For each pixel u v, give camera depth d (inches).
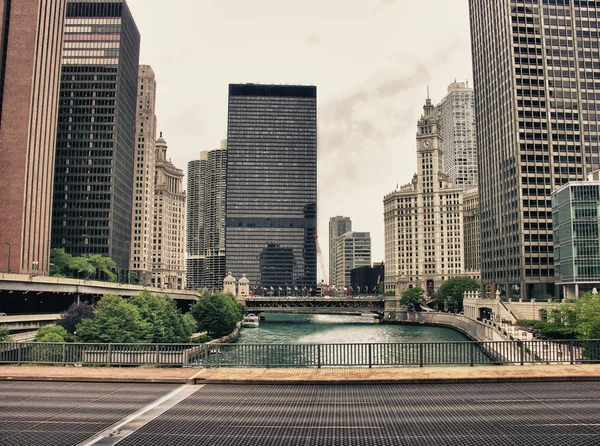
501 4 7377.0
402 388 1097.4
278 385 1133.7
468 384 1140.5
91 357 1403.8
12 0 5915.4
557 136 6934.1
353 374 1215.6
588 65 7116.1
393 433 768.9
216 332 5689.0
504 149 7278.5
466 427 799.7
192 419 853.8
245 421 840.9
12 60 5831.7
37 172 6058.1
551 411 895.1
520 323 5206.7
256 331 7298.2
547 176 6840.6
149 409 920.9
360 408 923.4
